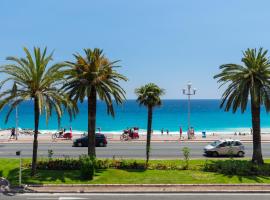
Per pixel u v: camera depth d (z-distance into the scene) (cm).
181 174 3503
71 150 5178
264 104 3791
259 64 3762
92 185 3162
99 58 3719
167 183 3228
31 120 14712
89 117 3769
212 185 3189
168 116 16550
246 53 3862
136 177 3384
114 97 3838
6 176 3369
